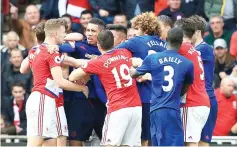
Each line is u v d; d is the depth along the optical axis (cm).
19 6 4544
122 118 3161
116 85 3169
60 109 3262
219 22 4147
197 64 3231
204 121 3253
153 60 3103
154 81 3105
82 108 3394
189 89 3222
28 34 4312
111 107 3173
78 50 3341
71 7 4278
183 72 3094
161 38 3325
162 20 3334
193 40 3331
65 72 3359
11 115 3962
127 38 3547
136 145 3203
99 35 3192
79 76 3186
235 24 4253
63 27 3238
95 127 3425
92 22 3347
